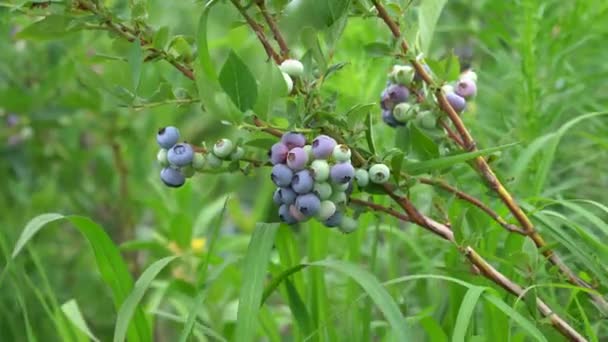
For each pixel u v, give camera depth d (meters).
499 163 1.26
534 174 1.27
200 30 0.99
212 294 1.36
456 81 1.10
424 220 1.05
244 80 0.98
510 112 1.40
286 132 0.98
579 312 1.10
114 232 1.74
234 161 1.01
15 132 1.74
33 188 1.77
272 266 1.14
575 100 1.36
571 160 1.36
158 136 1.00
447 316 1.17
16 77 1.69
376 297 0.99
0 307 1.31
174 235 1.39
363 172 1.01
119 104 1.02
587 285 1.07
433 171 1.06
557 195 1.24
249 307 0.99
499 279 1.05
